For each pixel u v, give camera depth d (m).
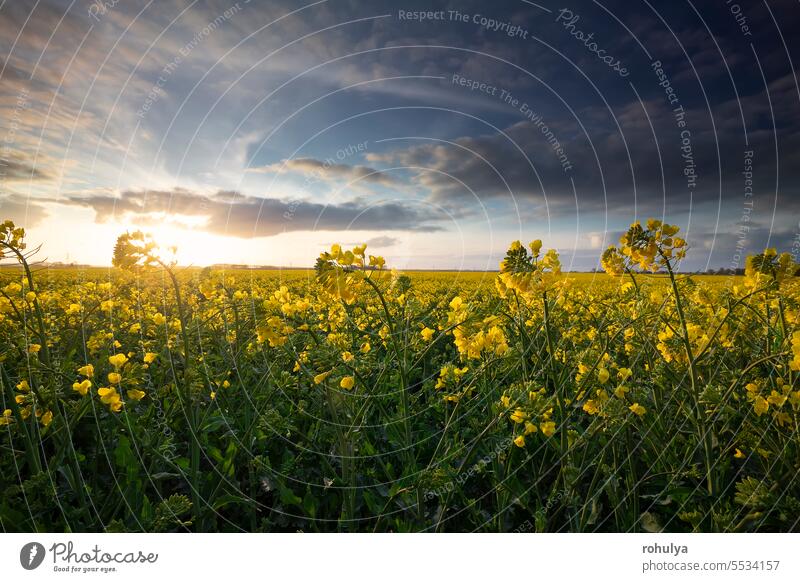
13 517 1.97
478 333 2.19
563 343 3.20
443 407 2.63
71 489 2.19
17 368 2.38
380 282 2.24
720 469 2.25
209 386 2.57
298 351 2.85
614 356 2.81
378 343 3.70
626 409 2.14
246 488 2.54
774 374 2.45
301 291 7.46
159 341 2.96
